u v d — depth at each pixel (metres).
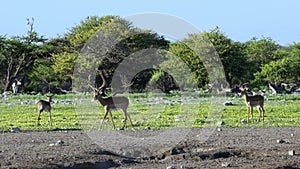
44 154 29.36
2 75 130.50
